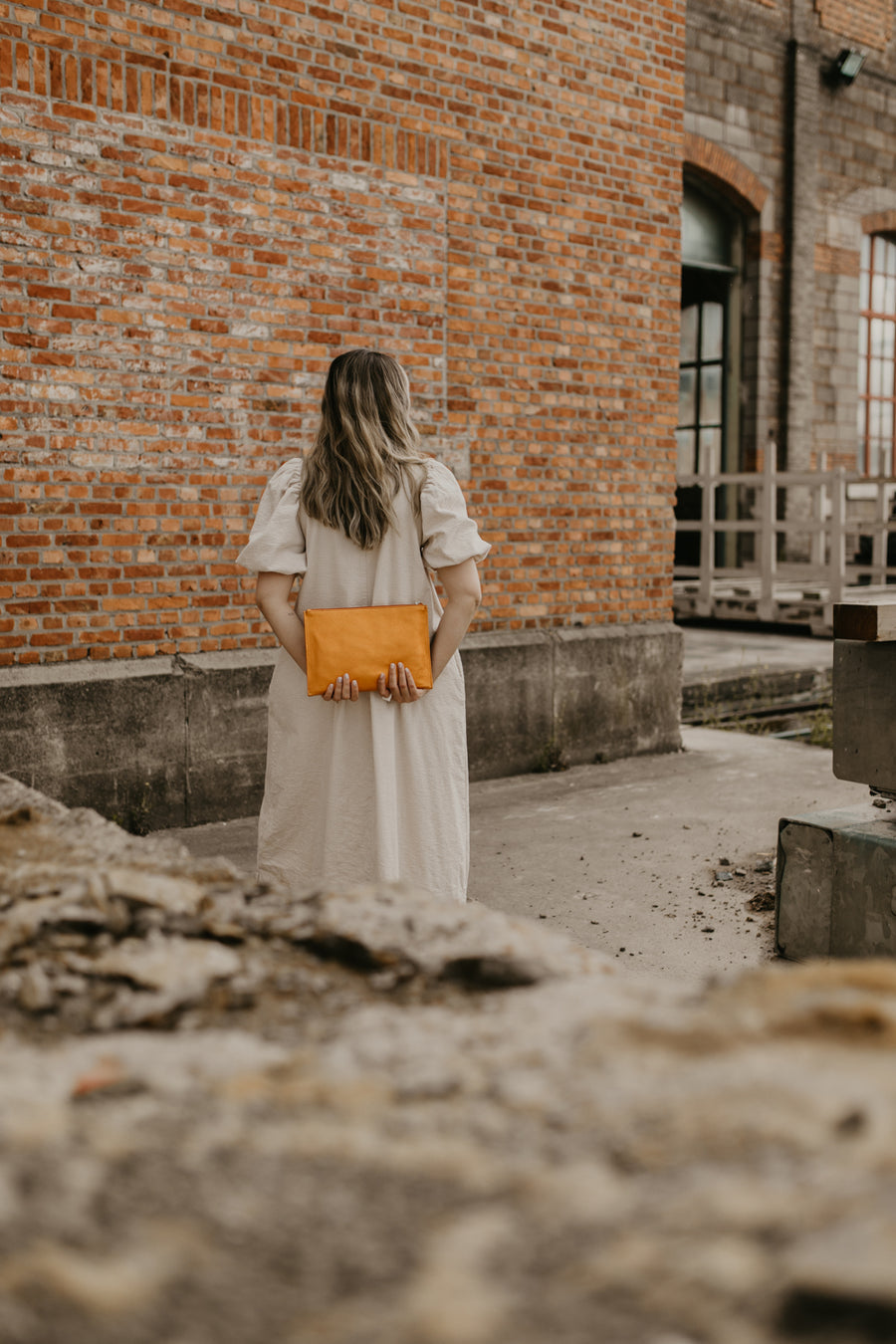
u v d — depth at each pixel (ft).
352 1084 3.12
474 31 18.57
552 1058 3.21
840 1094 2.74
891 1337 1.94
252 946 4.34
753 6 42.42
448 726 8.78
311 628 8.25
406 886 4.80
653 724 22.03
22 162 14.40
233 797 16.67
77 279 14.94
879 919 10.66
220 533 16.44
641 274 21.29
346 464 8.48
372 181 17.58
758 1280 2.10
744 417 44.91
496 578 19.89
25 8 14.26
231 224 16.20
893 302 50.44
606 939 12.28
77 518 15.21
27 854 5.16
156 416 15.75
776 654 31.17
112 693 15.39
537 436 20.11
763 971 3.76
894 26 47.47
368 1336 2.07
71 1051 3.41
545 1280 2.20
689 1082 2.94
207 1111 2.98
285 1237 2.39
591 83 20.20
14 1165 2.64
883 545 40.96
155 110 15.38
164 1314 2.14
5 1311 2.13
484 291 19.13
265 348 16.67
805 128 44.14
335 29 16.98
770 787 19.26
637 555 21.80
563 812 17.57
